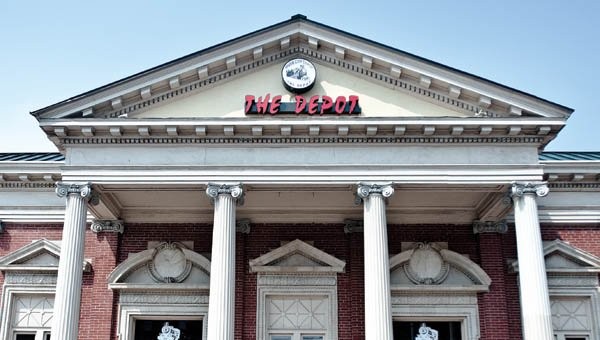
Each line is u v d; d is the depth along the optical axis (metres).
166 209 21.33
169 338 20.62
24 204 21.72
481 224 21.05
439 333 20.70
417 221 21.41
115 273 20.64
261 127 17.89
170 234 21.38
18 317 20.92
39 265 21.06
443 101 18.62
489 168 17.92
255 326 20.31
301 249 20.95
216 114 18.53
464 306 20.47
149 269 20.94
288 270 20.67
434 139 18.09
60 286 17.00
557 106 17.91
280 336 20.56
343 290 20.69
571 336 20.64
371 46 18.55
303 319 20.66
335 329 20.28
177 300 20.59
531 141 18.20
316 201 20.80
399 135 18.03
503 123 17.86
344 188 18.38
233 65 18.72
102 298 20.56
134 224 21.47
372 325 16.59
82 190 17.78
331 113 18.20
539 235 17.50
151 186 18.14
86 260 20.83
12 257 21.05
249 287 20.72
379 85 18.84
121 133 18.03
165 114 18.59
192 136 18.08
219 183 17.86
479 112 18.39
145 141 18.17
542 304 16.89
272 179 17.88
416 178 17.88
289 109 18.19
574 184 21.62
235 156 18.06
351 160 18.00
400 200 20.64
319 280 20.73
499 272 20.69
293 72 18.70
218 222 17.53
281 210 21.34
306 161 17.98
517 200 17.89
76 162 18.02
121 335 20.25
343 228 21.30
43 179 21.66
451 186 18.14
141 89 18.31
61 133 18.03
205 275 20.91
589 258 20.86
